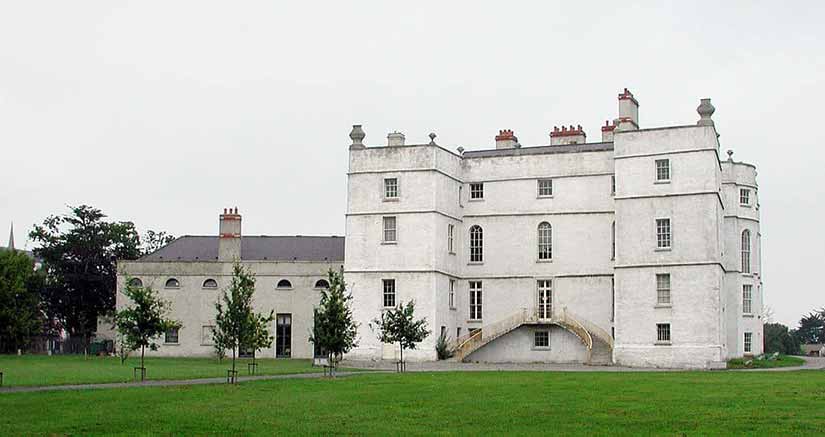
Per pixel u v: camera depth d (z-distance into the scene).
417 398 37.28
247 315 50.47
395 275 75.38
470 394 39.09
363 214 76.75
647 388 42.25
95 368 59.09
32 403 34.09
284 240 93.19
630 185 71.06
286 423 29.48
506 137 83.31
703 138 68.88
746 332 81.75
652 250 69.88
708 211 68.25
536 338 75.94
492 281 78.06
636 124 78.31
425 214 75.12
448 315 76.81
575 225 76.25
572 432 27.62
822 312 161.25
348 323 55.84
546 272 76.62
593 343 73.38
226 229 88.81
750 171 83.38
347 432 27.62
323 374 53.94
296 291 87.31
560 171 77.12
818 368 65.88
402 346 61.28
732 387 42.72
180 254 91.31
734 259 80.62
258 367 63.19
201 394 38.41
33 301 95.44
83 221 102.25
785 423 29.30
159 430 27.89
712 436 26.78
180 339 87.94
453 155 78.50
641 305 69.88
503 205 78.44
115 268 101.69
